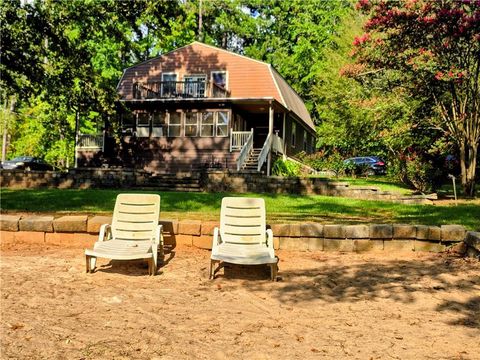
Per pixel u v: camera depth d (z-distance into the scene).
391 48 15.92
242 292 5.21
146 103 26.02
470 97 16.06
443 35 14.93
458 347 3.67
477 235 6.61
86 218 7.60
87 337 3.75
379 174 27.80
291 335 3.89
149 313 4.40
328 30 45.69
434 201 14.43
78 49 18.58
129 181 19.70
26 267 6.14
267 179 17.59
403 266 6.29
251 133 25.14
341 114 25.22
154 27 22.11
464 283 5.45
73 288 5.25
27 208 11.03
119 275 5.91
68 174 20.20
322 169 30.36
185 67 29.72
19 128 40.72
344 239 7.24
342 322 4.24
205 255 7.07
